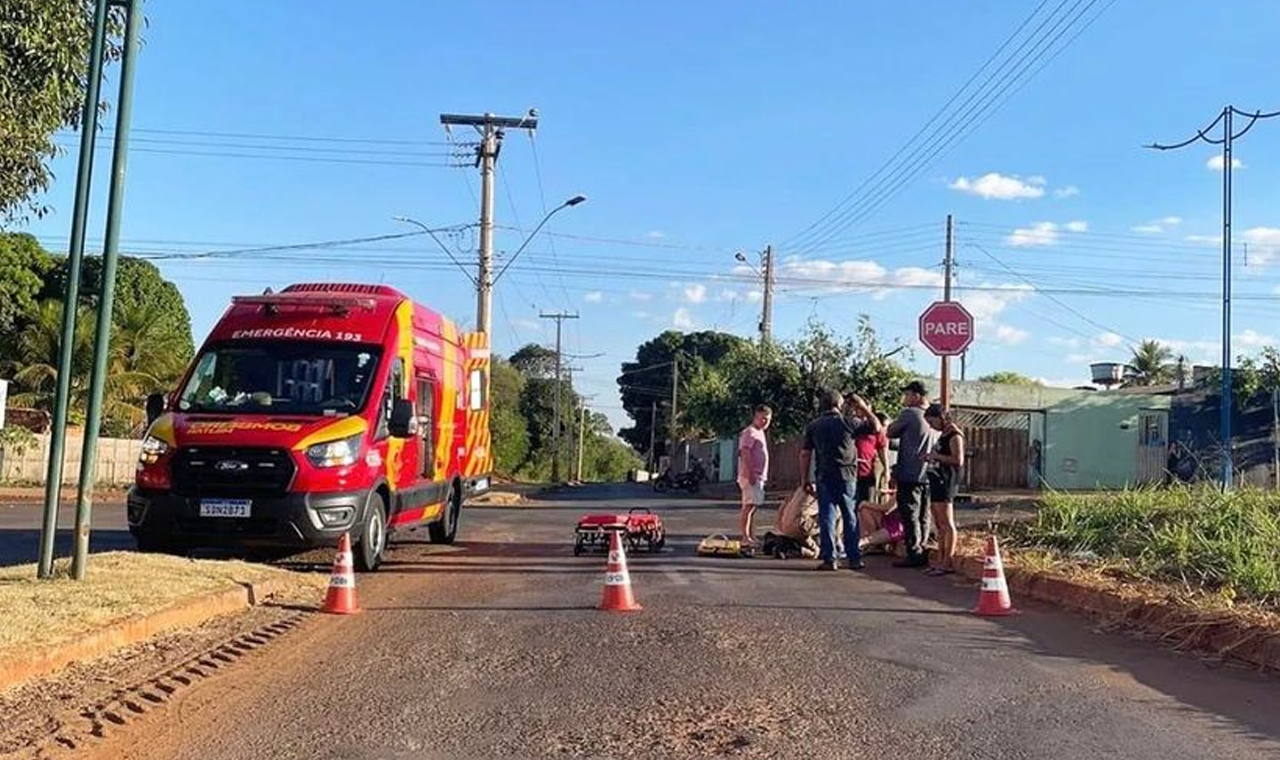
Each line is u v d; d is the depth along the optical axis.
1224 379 23.89
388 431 11.95
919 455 12.23
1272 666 7.14
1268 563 9.28
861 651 7.68
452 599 9.80
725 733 5.80
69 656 6.80
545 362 97.00
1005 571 10.62
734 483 48.31
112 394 33.94
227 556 12.39
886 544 13.28
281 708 6.20
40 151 10.40
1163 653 7.70
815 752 5.50
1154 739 5.69
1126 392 37.47
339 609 9.05
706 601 9.70
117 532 15.84
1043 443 36.78
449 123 31.08
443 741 5.65
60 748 5.32
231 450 10.81
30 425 32.38
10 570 9.13
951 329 14.86
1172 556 10.39
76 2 9.97
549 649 7.72
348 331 12.22
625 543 13.51
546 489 47.12
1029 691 6.64
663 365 88.12
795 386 34.88
